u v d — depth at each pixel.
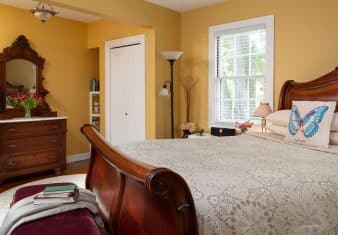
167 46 4.52
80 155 5.53
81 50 5.46
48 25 4.93
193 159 1.94
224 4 4.20
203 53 4.46
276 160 1.96
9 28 4.43
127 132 4.93
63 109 5.23
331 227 1.51
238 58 4.11
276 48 3.72
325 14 3.33
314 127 2.55
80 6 3.31
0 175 3.86
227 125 4.24
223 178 1.47
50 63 4.98
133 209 1.39
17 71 4.52
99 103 5.50
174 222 1.05
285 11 3.63
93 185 2.24
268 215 1.32
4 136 3.88
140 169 1.10
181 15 4.70
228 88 4.26
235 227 1.22
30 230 1.30
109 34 5.12
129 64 4.83
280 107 3.46
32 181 4.02
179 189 1.03
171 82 4.40
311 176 1.60
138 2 4.02
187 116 4.68
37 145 4.25
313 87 3.16
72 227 1.33
